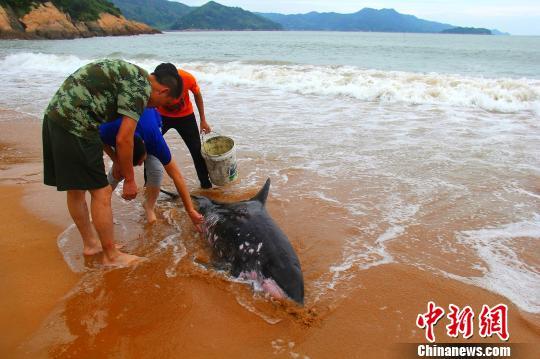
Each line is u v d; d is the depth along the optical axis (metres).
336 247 3.99
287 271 3.22
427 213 4.66
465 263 3.74
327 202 4.95
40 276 3.54
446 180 5.56
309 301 3.21
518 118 9.01
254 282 3.37
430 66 18.95
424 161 6.26
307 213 4.69
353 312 3.11
